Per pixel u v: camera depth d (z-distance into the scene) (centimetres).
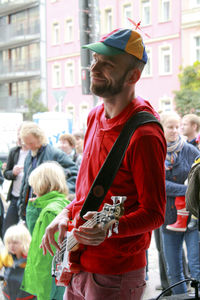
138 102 212
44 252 249
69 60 3938
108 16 3450
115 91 208
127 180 208
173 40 3017
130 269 215
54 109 4097
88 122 238
